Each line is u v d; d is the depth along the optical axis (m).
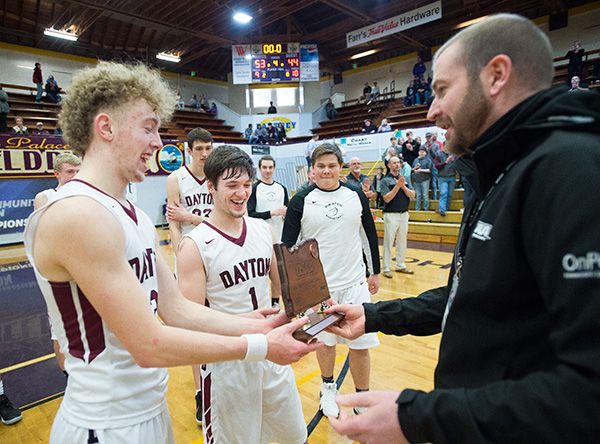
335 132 14.65
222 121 16.41
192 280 1.44
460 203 8.21
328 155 2.15
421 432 0.61
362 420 0.66
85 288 0.79
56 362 2.97
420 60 14.57
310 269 1.33
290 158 13.39
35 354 3.13
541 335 0.62
